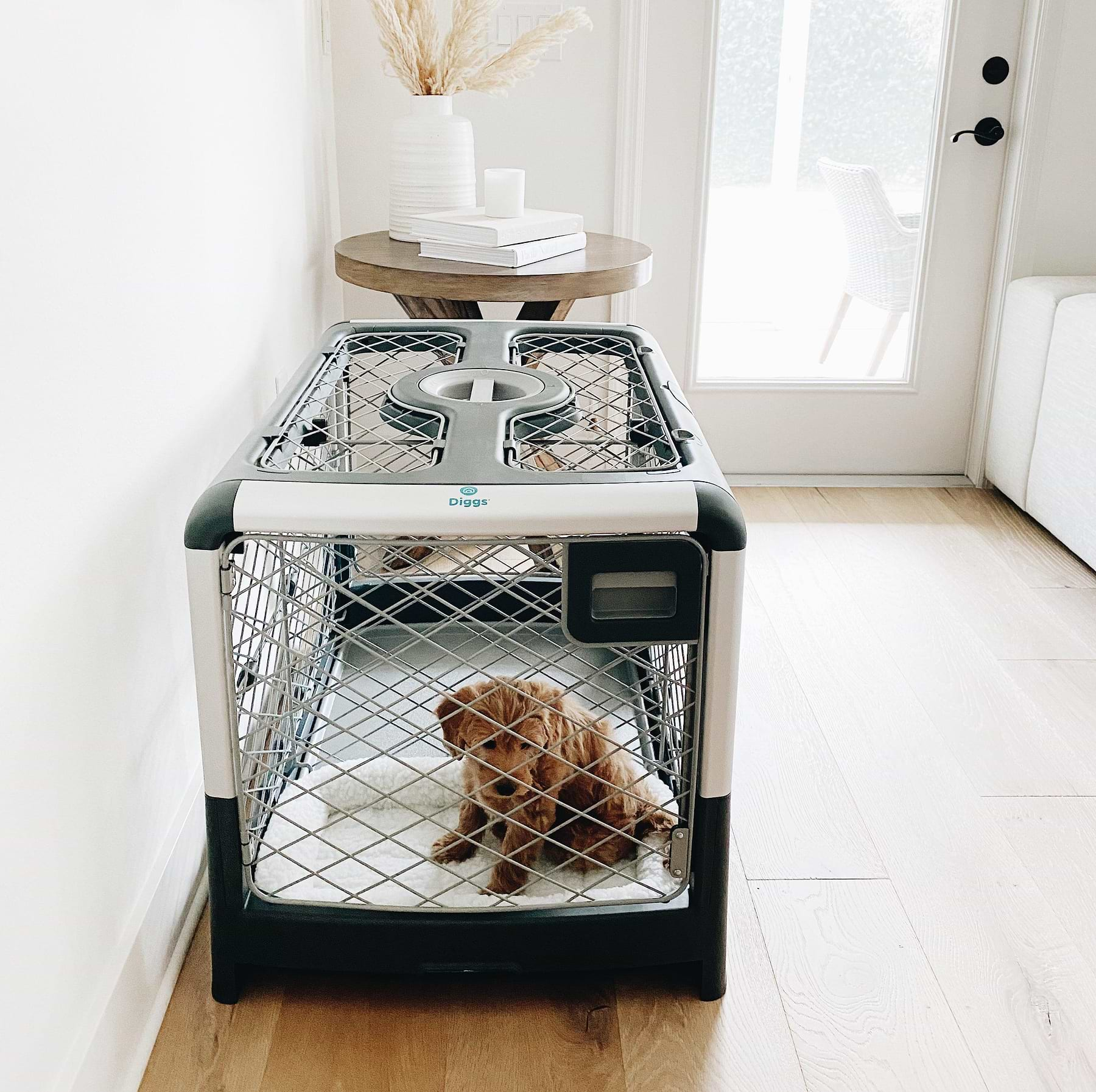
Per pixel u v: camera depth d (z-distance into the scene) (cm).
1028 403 242
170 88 117
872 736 162
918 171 254
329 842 114
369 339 155
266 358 168
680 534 100
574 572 99
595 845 116
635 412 136
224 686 102
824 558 226
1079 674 181
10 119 77
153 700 112
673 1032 110
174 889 117
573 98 241
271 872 115
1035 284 242
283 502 96
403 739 141
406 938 109
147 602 110
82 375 91
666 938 111
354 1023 110
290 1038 108
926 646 189
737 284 262
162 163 114
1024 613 203
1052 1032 111
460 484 98
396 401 125
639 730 136
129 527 104
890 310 265
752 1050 108
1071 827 142
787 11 242
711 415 269
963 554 229
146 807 110
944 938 123
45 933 85
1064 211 249
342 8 229
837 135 251
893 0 242
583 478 100
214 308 135
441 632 171
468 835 120
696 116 245
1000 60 242
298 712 116
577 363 152
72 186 89
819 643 190
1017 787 151
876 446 273
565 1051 108
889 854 137
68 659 89
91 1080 92
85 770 93
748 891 130
